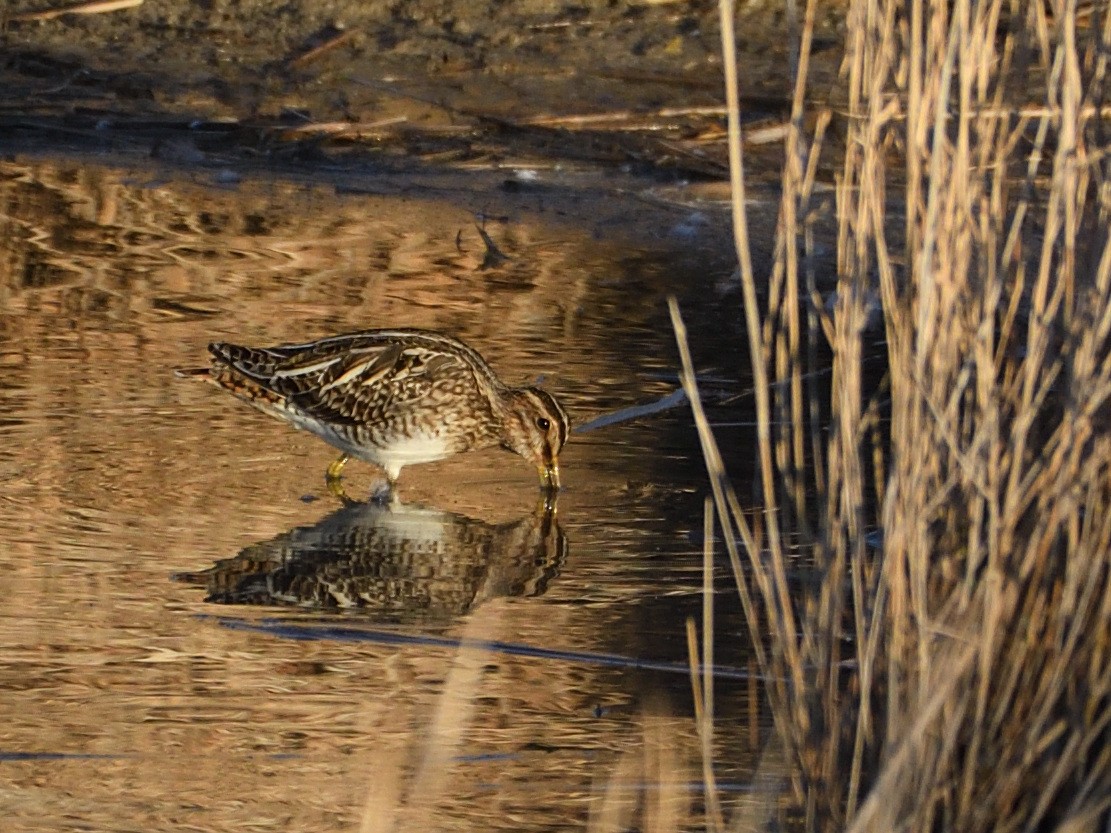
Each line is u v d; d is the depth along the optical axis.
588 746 8.75
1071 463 6.61
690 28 21.98
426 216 18.25
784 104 20.11
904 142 7.41
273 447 13.12
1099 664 6.73
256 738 8.80
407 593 10.60
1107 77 7.12
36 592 10.38
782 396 7.52
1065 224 6.64
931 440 6.77
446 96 20.97
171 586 10.58
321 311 15.39
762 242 17.23
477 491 12.52
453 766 8.54
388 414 12.39
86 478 12.12
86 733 8.82
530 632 10.06
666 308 15.72
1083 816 6.49
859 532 7.06
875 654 7.16
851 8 6.92
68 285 15.95
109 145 20.19
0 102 20.94
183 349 14.45
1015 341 7.14
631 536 11.52
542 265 16.81
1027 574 6.76
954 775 6.85
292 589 10.62
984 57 6.70
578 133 20.05
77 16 22.67
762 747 8.66
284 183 19.25
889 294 6.93
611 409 13.48
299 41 22.34
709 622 7.37
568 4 22.47
